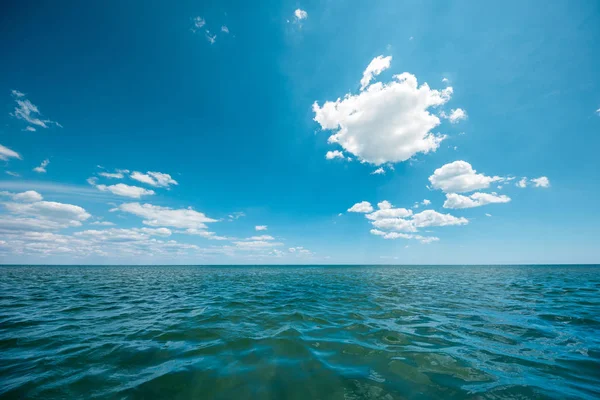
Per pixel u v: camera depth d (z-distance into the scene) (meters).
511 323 9.28
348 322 9.47
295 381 5.00
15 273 44.78
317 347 6.84
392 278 34.50
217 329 8.52
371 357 6.18
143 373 5.33
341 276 39.78
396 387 4.78
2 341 7.34
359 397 4.44
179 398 4.42
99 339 7.53
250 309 11.97
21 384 4.82
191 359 6.07
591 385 4.82
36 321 9.70
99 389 4.68
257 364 5.77
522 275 39.47
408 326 8.92
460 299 14.90
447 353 6.41
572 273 44.72
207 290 20.34
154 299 15.34
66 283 25.55
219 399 4.39
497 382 4.95
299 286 23.52
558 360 5.99
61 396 4.45
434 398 4.39
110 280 30.47
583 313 10.84
